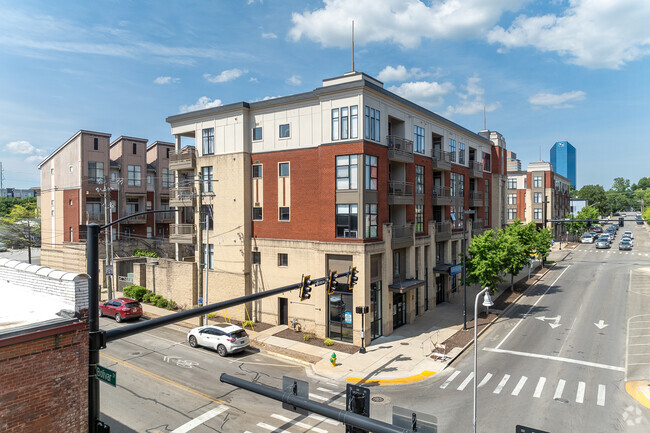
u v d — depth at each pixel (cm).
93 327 1038
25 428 969
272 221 3139
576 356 2442
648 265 5616
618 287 4278
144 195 5753
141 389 1981
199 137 3462
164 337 2859
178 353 2520
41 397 997
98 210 5219
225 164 3300
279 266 3102
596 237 9306
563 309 3512
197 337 2614
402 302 3212
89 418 1030
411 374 2216
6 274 1291
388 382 2123
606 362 2341
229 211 3291
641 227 12525
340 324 2769
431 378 2169
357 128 2703
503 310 3512
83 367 1077
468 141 4628
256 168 3228
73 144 5081
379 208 2870
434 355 2448
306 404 936
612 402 1856
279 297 3111
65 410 1039
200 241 2883
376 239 2822
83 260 4759
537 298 3947
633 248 7650
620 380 2092
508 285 4450
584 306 3581
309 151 2953
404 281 3148
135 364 2317
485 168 5184
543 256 5609
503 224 5688
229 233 3294
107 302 3359
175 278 3650
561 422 1680
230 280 3291
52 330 1008
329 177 2805
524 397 1917
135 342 2731
